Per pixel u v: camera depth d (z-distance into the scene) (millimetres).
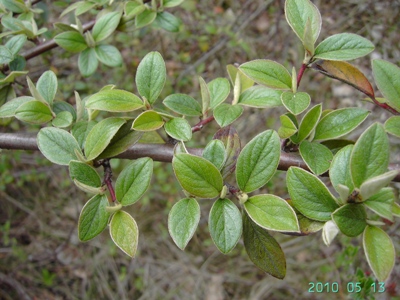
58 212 547
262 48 523
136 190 128
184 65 516
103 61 208
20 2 215
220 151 125
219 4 543
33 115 152
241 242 513
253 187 122
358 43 134
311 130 132
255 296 492
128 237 124
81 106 162
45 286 526
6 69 202
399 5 470
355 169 108
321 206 116
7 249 529
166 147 149
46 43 213
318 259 471
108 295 519
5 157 469
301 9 138
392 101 128
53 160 137
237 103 149
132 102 138
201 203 517
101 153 136
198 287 511
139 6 204
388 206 107
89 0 218
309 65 140
